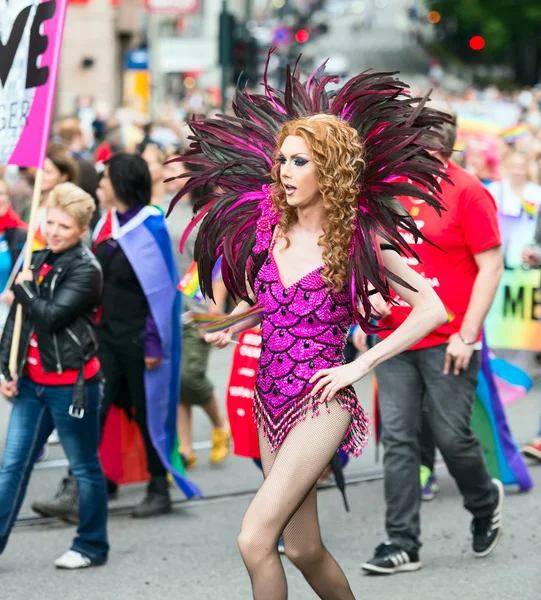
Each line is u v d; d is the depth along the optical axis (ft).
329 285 12.91
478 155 38.65
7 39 19.03
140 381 21.45
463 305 18.12
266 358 13.23
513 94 200.85
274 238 13.38
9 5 19.02
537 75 240.32
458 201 17.97
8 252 27.25
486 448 22.00
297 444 12.85
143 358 21.38
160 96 105.19
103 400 21.39
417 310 13.10
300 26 232.94
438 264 18.10
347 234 12.79
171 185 27.09
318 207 12.97
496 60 261.24
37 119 18.43
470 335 17.80
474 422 21.85
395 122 12.96
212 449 26.43
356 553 19.38
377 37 318.65
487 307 17.85
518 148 35.83
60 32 18.34
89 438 18.35
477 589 17.39
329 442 12.89
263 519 12.64
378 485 23.97
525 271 31.01
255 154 13.78
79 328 17.87
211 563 18.97
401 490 18.11
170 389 21.80
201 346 24.97
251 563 12.61
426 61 264.93
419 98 13.21
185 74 163.22
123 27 130.11
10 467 17.89
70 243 17.93
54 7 18.39
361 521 21.38
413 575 18.07
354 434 13.19
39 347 17.75
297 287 12.99
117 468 22.56
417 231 12.94
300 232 13.15
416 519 18.22
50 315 17.43
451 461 18.28
